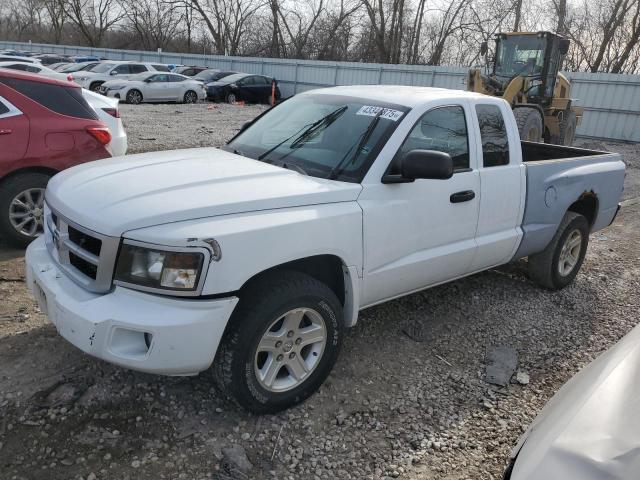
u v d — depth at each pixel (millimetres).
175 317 2643
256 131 4332
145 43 50344
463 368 3895
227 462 2791
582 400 2107
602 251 7027
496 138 4465
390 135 3629
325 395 3410
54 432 2865
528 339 4414
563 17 30375
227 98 26234
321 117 4035
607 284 5809
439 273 4082
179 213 2734
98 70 25484
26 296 4367
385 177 3498
